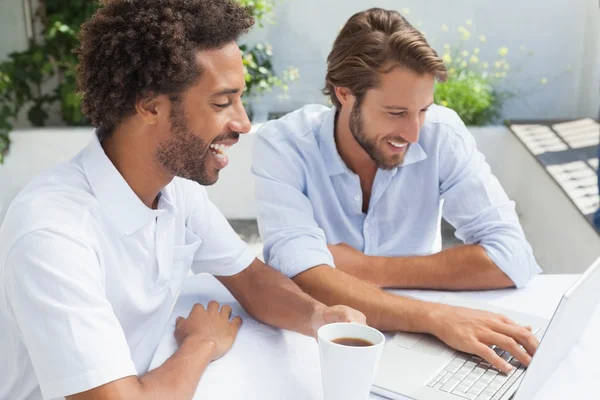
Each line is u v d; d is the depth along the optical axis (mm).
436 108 1756
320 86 4387
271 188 1641
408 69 1461
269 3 4207
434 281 1534
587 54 4367
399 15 1542
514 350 1216
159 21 1060
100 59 1097
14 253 1032
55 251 1032
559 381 1162
